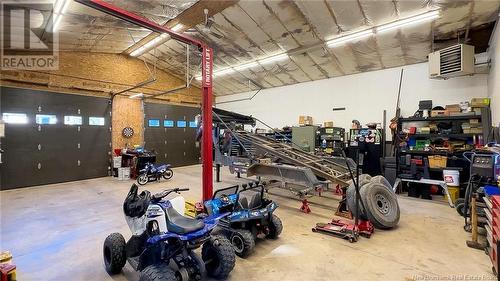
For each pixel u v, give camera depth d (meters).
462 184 5.08
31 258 2.78
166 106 10.55
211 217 2.54
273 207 3.22
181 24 5.80
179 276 2.01
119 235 2.54
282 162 5.02
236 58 8.02
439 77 5.68
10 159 6.66
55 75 7.58
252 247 2.81
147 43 7.73
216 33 6.36
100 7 2.89
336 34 5.88
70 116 7.86
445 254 2.83
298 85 9.34
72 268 2.57
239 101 11.43
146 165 7.64
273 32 6.14
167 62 9.62
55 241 3.21
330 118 8.44
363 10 4.84
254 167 5.25
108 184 7.20
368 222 3.46
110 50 8.43
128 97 9.35
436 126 5.73
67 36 6.30
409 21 4.95
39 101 7.22
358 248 3.00
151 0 4.73
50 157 7.39
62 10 4.64
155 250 2.16
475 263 2.63
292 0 4.84
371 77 7.48
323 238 3.31
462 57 5.10
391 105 7.09
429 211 4.48
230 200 3.10
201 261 2.40
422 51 6.08
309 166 4.47
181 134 11.09
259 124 10.56
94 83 8.45
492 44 4.93
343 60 7.11
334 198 5.37
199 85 11.72
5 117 6.61
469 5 4.41
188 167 10.78
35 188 6.70
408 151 5.80
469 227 3.49
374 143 6.83
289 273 2.46
